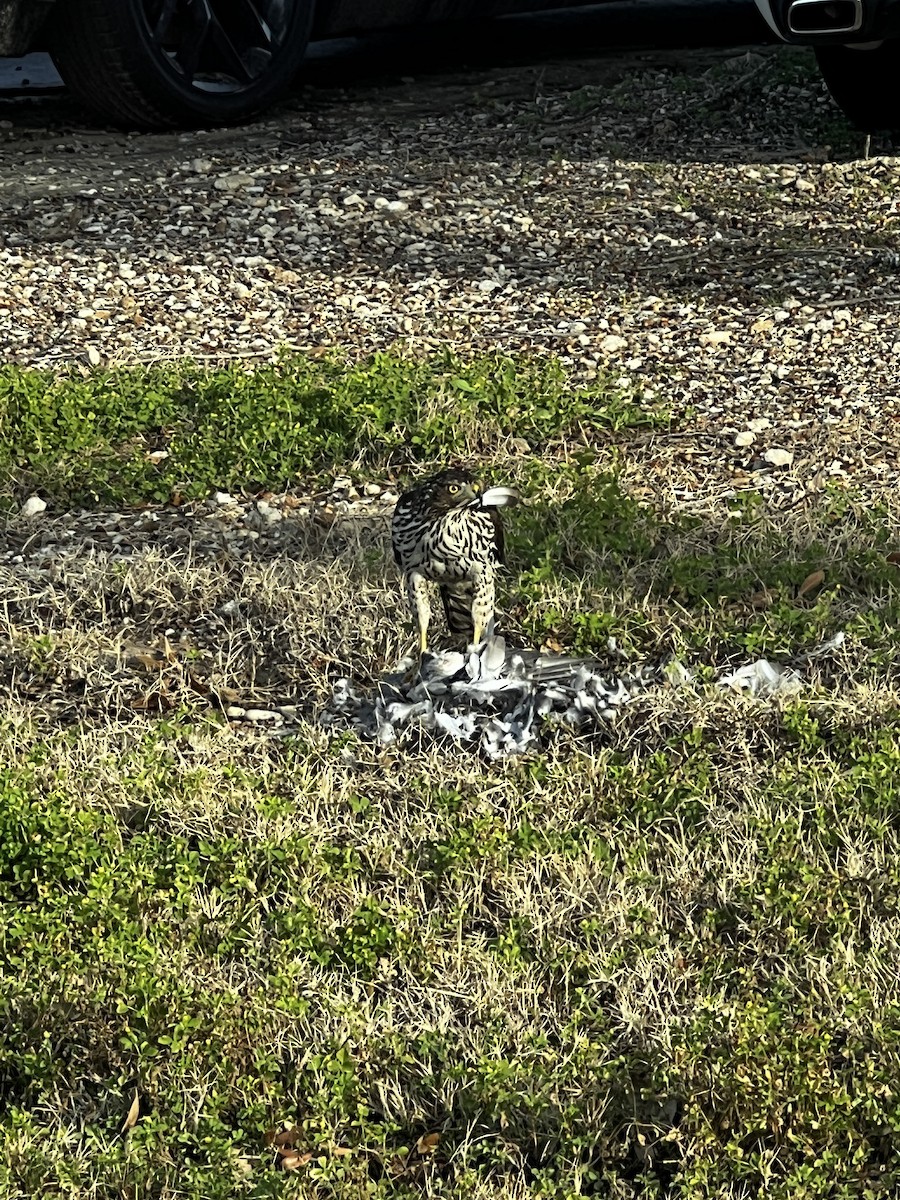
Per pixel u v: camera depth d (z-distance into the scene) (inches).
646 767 196.2
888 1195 136.7
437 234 429.1
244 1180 139.2
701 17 644.1
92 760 201.3
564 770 197.2
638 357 346.6
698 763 195.6
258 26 510.3
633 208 440.5
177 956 163.5
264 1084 148.7
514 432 307.3
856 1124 142.6
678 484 284.5
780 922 167.0
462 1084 147.9
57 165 482.9
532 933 169.0
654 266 401.1
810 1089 141.9
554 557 251.8
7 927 169.9
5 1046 155.6
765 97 517.3
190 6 494.0
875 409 312.0
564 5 571.2
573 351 350.9
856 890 171.6
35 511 284.2
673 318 368.2
